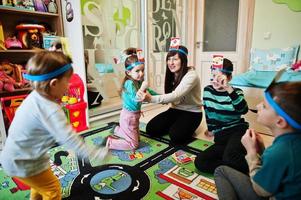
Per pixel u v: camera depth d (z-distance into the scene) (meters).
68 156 1.75
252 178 0.79
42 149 1.03
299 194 0.69
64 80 1.02
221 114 1.68
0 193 1.34
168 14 3.43
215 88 1.71
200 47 3.75
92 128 2.39
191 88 1.92
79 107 2.27
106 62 3.01
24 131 0.98
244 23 3.32
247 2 3.24
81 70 2.31
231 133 1.64
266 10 3.14
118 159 1.72
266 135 2.14
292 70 2.30
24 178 1.03
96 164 1.64
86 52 2.75
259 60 3.03
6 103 1.99
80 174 1.52
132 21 3.14
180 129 1.98
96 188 1.38
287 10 2.98
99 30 2.86
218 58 1.59
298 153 0.67
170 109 2.26
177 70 1.94
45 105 0.98
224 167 1.07
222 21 3.51
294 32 2.99
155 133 2.13
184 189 1.36
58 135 0.97
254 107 2.17
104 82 3.05
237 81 2.27
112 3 2.92
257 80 2.21
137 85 1.89
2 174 1.52
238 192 0.97
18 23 2.33
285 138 0.71
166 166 1.62
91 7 2.74
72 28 2.31
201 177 1.48
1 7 1.98
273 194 0.73
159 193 1.33
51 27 2.48
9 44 2.10
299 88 0.70
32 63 0.96
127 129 1.84
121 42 3.10
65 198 1.29
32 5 2.21
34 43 2.23
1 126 1.86
